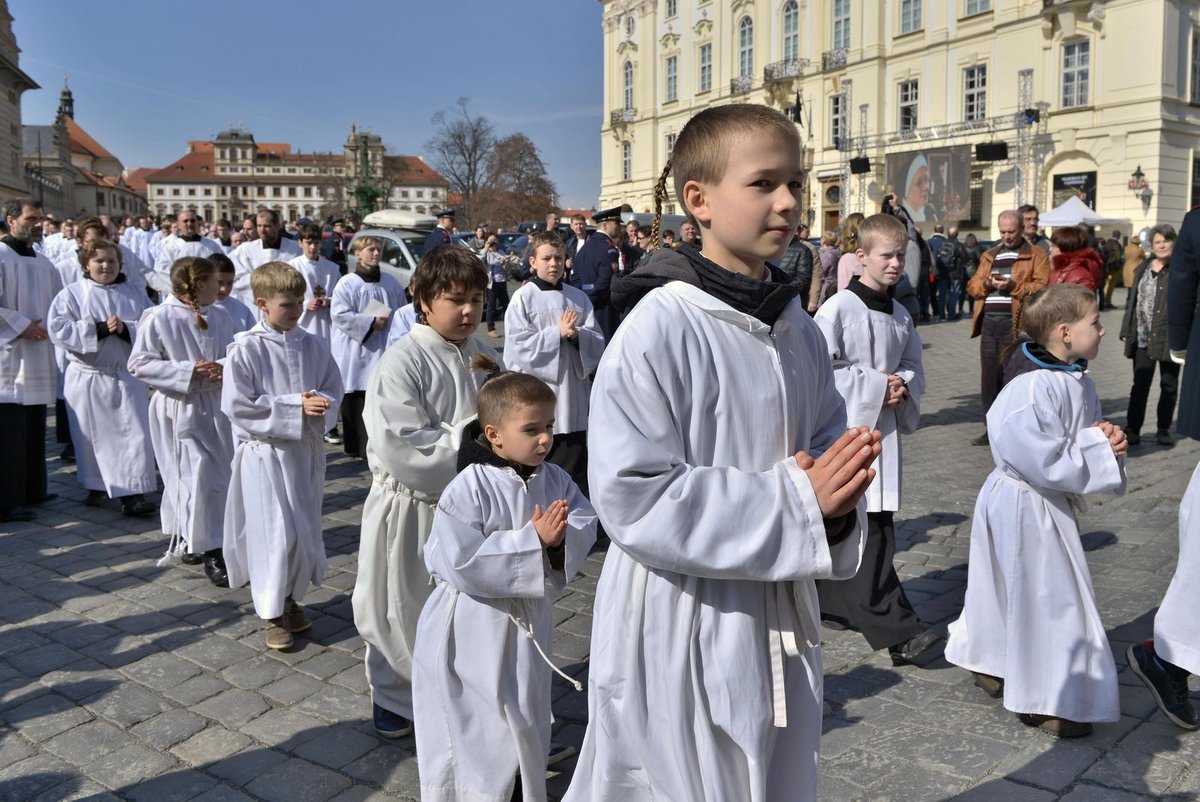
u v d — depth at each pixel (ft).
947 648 12.41
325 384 15.29
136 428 22.40
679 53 147.33
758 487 5.54
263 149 475.72
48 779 11.13
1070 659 11.01
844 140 119.34
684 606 5.92
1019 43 101.35
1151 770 10.46
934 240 67.62
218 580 17.66
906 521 20.38
